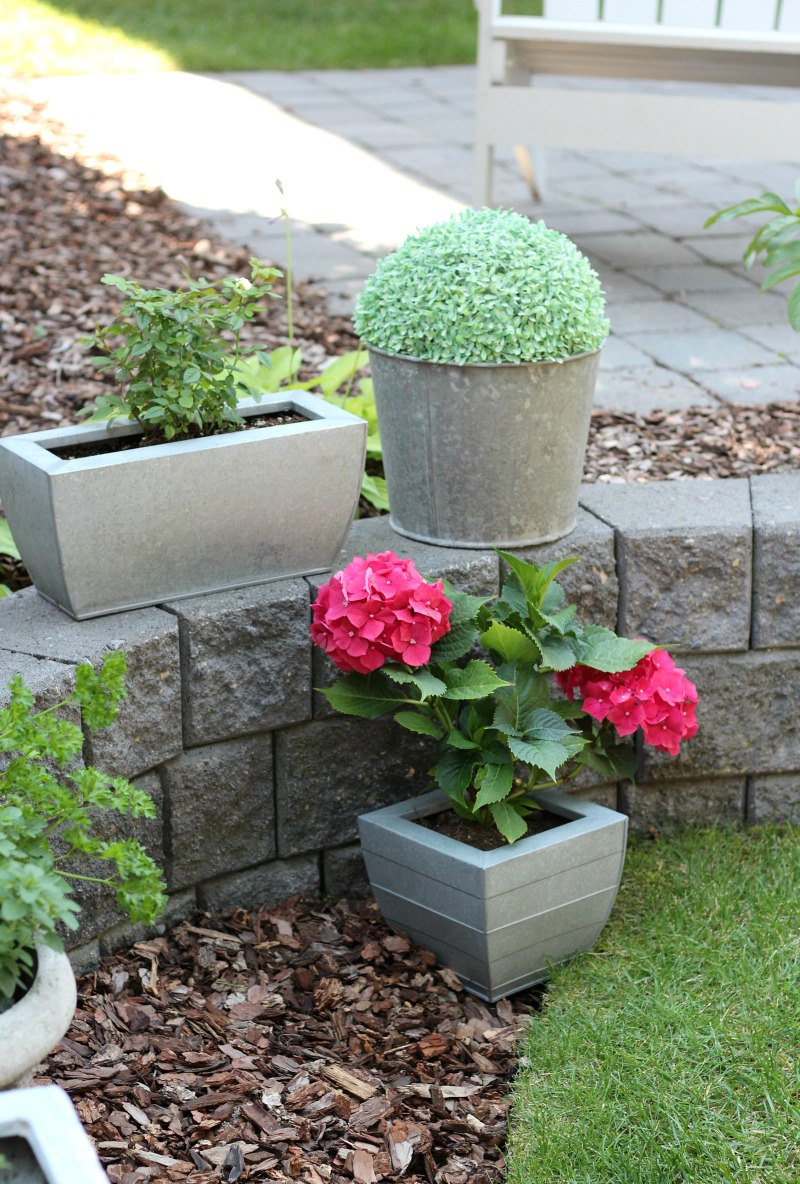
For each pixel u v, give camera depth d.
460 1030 2.11
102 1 9.68
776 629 2.51
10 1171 1.20
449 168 5.71
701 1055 1.98
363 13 9.89
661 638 2.49
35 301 3.94
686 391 3.43
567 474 2.35
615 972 2.20
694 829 2.65
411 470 2.35
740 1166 1.78
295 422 2.31
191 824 2.21
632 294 4.25
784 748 2.61
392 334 2.25
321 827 2.36
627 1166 1.78
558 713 2.24
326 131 6.35
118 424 2.22
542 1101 1.92
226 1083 1.92
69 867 2.01
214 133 6.16
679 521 2.46
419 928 2.24
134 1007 2.05
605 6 4.19
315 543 2.24
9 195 4.99
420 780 2.41
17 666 1.94
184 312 2.12
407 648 2.04
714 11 4.08
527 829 2.28
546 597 2.25
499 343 2.17
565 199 5.40
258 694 2.20
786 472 2.87
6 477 2.07
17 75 7.25
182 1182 1.73
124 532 2.04
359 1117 1.88
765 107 4.12
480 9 4.28
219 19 9.39
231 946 2.24
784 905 2.33
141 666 2.05
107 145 5.83
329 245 4.58
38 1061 1.46
